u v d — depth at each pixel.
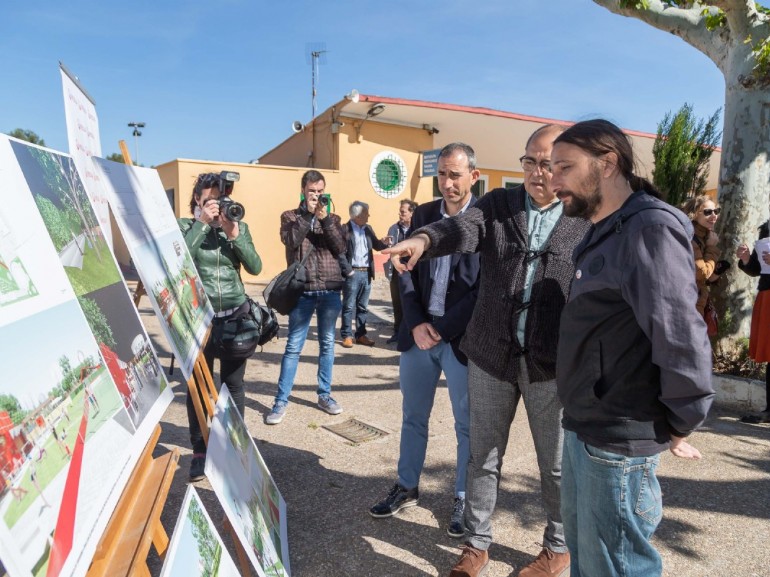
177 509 3.21
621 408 1.64
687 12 6.06
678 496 3.41
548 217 2.40
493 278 2.48
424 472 3.70
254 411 4.82
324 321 4.74
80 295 1.46
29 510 0.96
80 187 1.77
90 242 1.69
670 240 1.53
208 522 1.80
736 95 5.60
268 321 3.66
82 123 2.19
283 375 4.61
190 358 2.15
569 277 2.35
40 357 1.14
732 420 4.85
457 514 2.96
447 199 2.91
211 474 1.80
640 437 1.63
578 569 1.96
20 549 0.90
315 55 16.83
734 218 5.64
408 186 14.01
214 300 3.39
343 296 7.31
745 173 5.57
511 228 2.44
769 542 2.92
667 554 2.81
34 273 1.24
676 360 1.49
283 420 4.61
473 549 2.59
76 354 1.30
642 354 1.62
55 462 1.09
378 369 6.26
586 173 1.68
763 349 4.66
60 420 1.15
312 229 4.55
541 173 2.30
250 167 12.81
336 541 2.88
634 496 1.67
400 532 2.97
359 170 13.38
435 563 2.73
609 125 1.72
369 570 2.65
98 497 1.19
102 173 1.96
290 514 3.13
